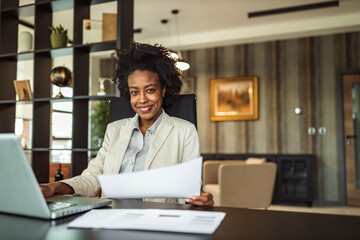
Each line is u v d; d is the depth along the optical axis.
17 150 0.67
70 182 1.14
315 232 0.61
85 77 2.83
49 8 2.93
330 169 4.93
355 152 4.81
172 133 1.38
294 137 5.11
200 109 5.64
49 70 3.00
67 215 0.74
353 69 4.84
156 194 0.83
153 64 1.26
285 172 4.83
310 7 4.29
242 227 0.64
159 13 4.55
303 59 5.11
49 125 2.99
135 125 1.40
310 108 5.05
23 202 0.73
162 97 1.38
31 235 0.59
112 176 0.81
